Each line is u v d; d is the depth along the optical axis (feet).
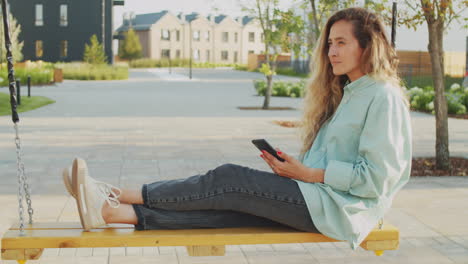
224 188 9.05
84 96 73.56
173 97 73.92
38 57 174.40
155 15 295.89
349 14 9.31
